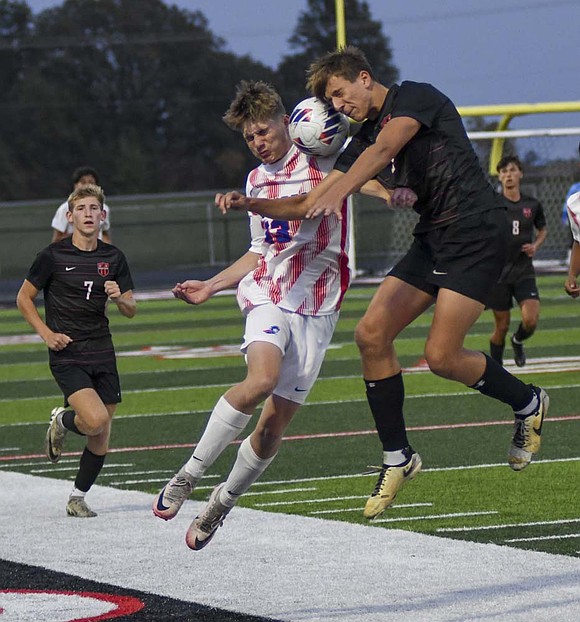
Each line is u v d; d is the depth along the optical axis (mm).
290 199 12219
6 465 21312
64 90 136625
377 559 13859
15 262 100188
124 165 135375
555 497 16906
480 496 17125
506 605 11898
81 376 17234
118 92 139250
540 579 12781
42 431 25141
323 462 20328
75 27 140750
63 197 132375
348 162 12500
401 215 73625
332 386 30656
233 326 50094
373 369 12820
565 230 71812
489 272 12531
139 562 14125
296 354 12984
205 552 14492
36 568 13977
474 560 13656
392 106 12344
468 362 12859
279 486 18438
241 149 141750
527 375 30422
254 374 12297
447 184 12375
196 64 141875
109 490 18703
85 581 13359
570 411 24688
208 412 26797
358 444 22047
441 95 12406
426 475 18812
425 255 12836
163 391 30766
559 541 14414
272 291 13125
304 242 13055
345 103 12469
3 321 57031
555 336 40250
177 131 140250
